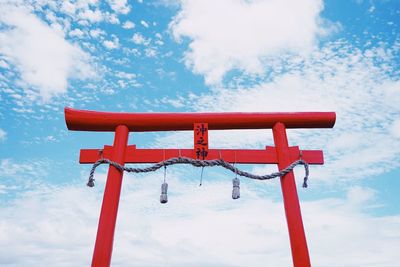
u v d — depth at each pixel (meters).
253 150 6.43
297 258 5.42
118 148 6.29
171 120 6.60
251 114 6.68
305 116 6.69
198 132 6.46
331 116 6.73
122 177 6.16
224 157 6.30
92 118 6.52
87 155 6.32
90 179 6.13
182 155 6.30
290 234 5.67
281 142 6.44
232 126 6.71
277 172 6.11
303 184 6.30
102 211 5.67
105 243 5.40
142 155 6.32
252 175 6.12
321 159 6.41
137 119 6.59
